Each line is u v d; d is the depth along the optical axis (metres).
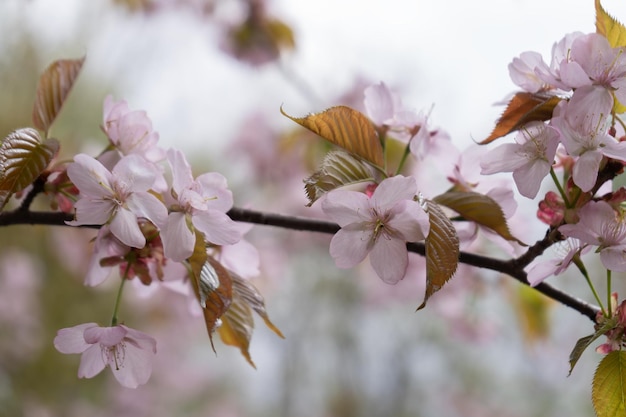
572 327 1.52
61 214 0.53
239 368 1.81
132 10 1.26
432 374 1.82
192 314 0.57
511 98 0.51
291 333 1.77
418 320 1.75
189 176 0.50
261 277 1.40
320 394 1.82
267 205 1.25
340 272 1.60
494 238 0.54
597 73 0.48
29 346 1.43
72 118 1.41
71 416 1.44
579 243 0.50
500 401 1.79
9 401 1.38
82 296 1.48
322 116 0.49
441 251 0.48
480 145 0.52
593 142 0.48
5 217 0.52
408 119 0.55
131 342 0.50
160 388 1.59
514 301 0.77
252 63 1.09
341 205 0.49
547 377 1.69
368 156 0.50
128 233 0.49
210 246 0.55
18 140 0.50
